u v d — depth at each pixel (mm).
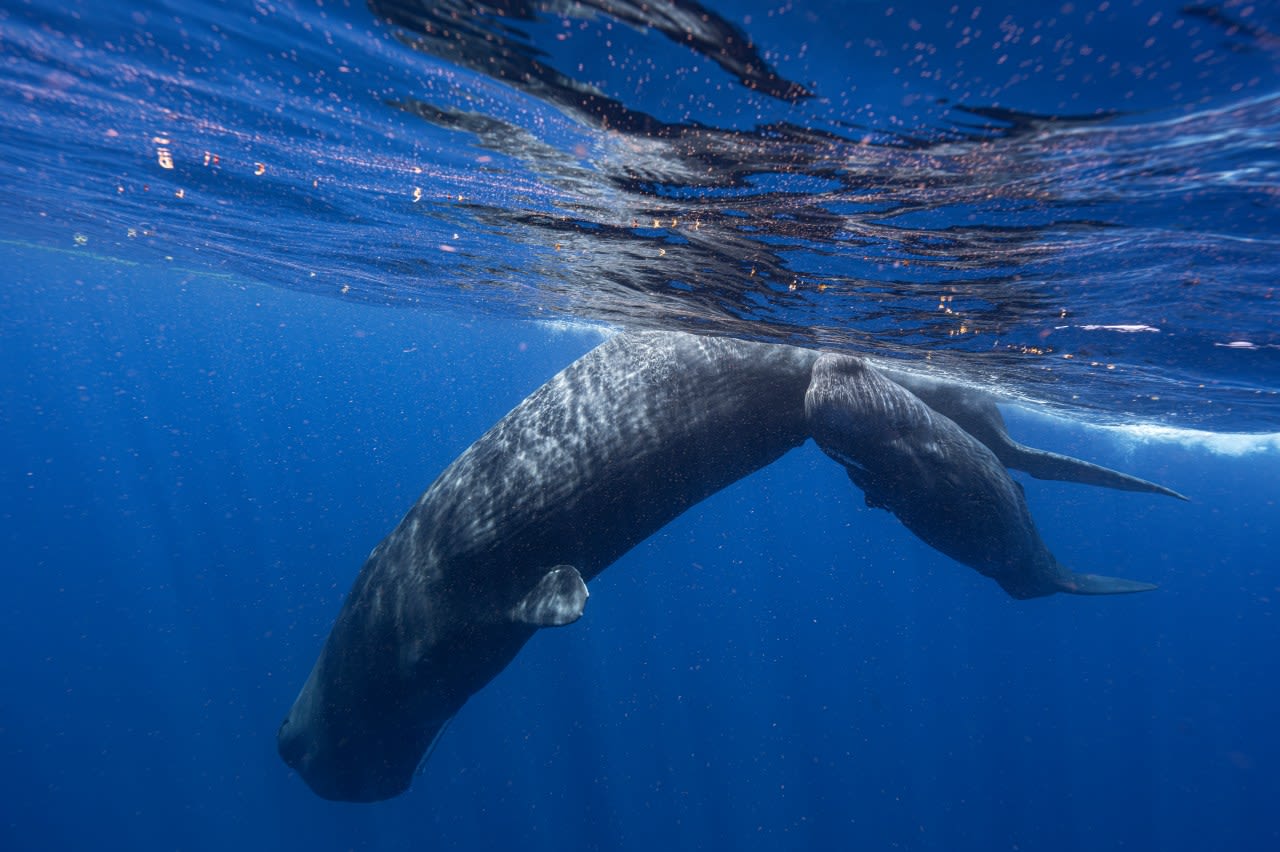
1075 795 32438
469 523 6957
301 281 18859
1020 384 11000
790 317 8539
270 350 75312
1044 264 5867
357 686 7348
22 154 9156
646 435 6809
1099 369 9508
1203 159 3854
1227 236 4867
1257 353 7906
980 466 7168
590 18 3543
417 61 4438
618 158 5215
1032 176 4324
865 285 7090
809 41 3316
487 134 5422
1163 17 2766
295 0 4023
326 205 9055
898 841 25266
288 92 5367
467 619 6887
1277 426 15898
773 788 27453
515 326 25703
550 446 6914
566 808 24812
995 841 26469
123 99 6145
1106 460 26906
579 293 11109
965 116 3699
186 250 17312
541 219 7598
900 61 3334
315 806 24719
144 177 9297
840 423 6539
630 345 7246
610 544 7223
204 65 5156
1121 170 4094
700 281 8148
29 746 29062
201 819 24469
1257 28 2699
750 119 4172
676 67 3814
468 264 11352
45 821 24266
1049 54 3094
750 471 7598
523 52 4016
